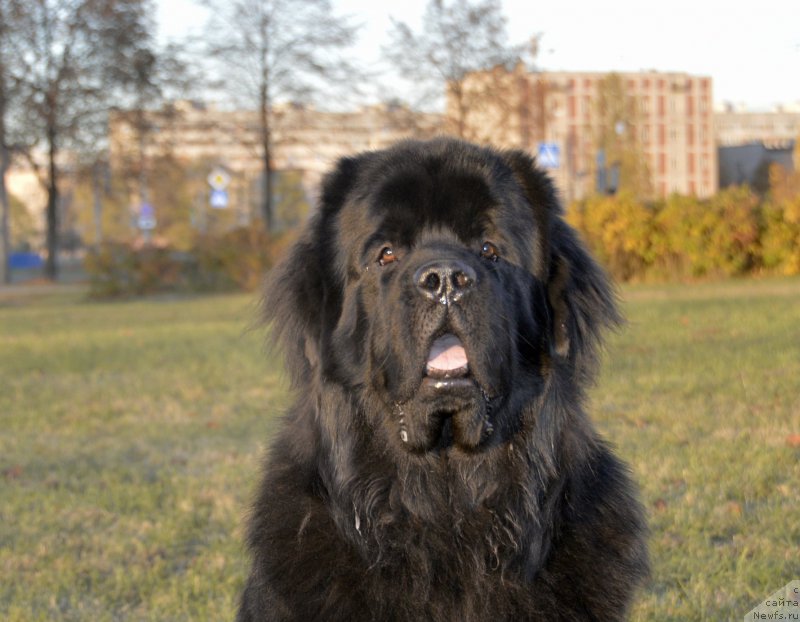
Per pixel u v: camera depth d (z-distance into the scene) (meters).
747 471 6.05
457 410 3.18
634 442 6.97
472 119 38.59
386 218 3.40
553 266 3.54
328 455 3.41
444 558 3.32
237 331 15.80
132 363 12.53
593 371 3.63
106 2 33.41
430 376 3.14
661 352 10.77
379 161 3.58
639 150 62.16
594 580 3.25
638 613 4.25
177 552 5.48
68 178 40.06
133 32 34.31
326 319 3.55
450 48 35.25
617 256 23.72
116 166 38.41
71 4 34.06
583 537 3.33
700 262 23.08
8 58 33.75
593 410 8.02
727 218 22.92
